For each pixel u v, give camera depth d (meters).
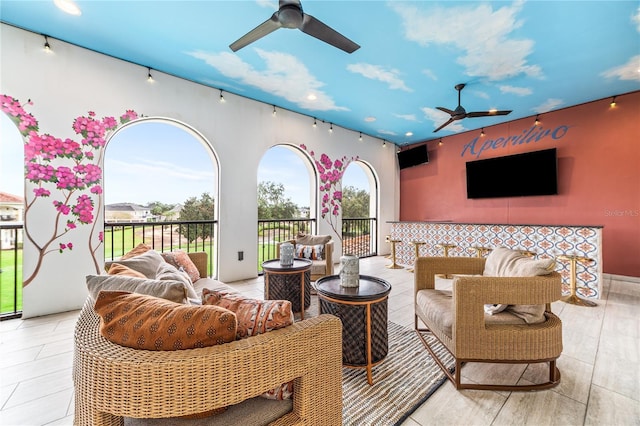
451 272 2.32
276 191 8.21
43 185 2.66
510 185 5.13
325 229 5.30
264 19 2.48
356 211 8.70
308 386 0.97
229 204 3.96
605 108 4.20
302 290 2.72
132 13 2.39
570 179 4.53
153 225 3.46
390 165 6.72
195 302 1.62
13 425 1.33
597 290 3.21
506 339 1.58
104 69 2.99
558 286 1.60
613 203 4.12
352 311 1.72
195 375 0.77
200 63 3.21
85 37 2.72
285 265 2.82
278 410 0.95
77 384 0.83
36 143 2.62
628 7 2.31
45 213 2.67
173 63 3.20
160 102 3.36
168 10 2.36
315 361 0.99
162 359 0.76
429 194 6.51
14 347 2.05
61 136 2.75
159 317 0.85
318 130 5.14
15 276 2.64
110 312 0.88
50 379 1.68
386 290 1.84
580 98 4.20
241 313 0.98
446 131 5.90
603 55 3.05
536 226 3.73
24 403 1.47
